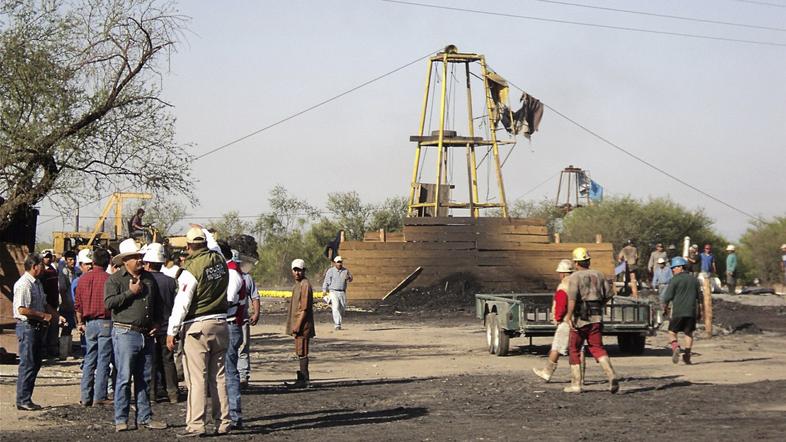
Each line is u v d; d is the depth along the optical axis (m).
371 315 38.44
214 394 11.04
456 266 43.03
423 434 10.87
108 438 10.83
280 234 80.19
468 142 50.06
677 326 19.03
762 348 23.05
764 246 65.81
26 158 21.17
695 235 69.69
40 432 11.27
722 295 38.44
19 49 21.19
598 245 44.25
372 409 13.15
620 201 71.50
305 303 15.78
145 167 23.00
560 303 14.85
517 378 16.61
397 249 42.75
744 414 11.95
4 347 19.17
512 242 43.78
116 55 22.62
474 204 49.97
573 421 11.67
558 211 84.25
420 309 40.41
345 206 82.19
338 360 21.23
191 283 10.67
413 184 50.38
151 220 34.28
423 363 20.16
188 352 10.78
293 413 12.84
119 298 11.29
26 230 23.14
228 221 81.19
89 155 22.38
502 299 21.53
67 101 21.56
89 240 32.78
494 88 50.19
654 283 28.89
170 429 11.49
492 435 10.69
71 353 21.11
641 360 20.09
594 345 14.40
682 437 10.19
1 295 19.39
